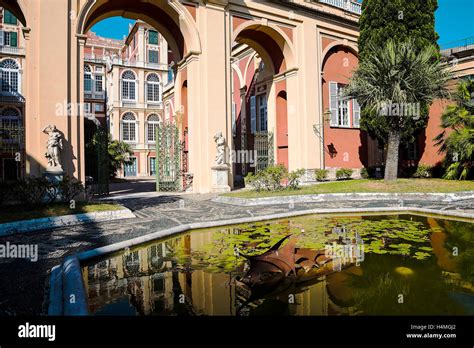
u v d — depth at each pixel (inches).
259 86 700.7
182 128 561.9
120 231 198.5
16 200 272.1
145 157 1368.1
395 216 245.1
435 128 549.6
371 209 264.1
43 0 359.3
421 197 334.0
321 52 598.9
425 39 472.4
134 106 1353.3
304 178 552.1
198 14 474.0
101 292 101.7
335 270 116.9
